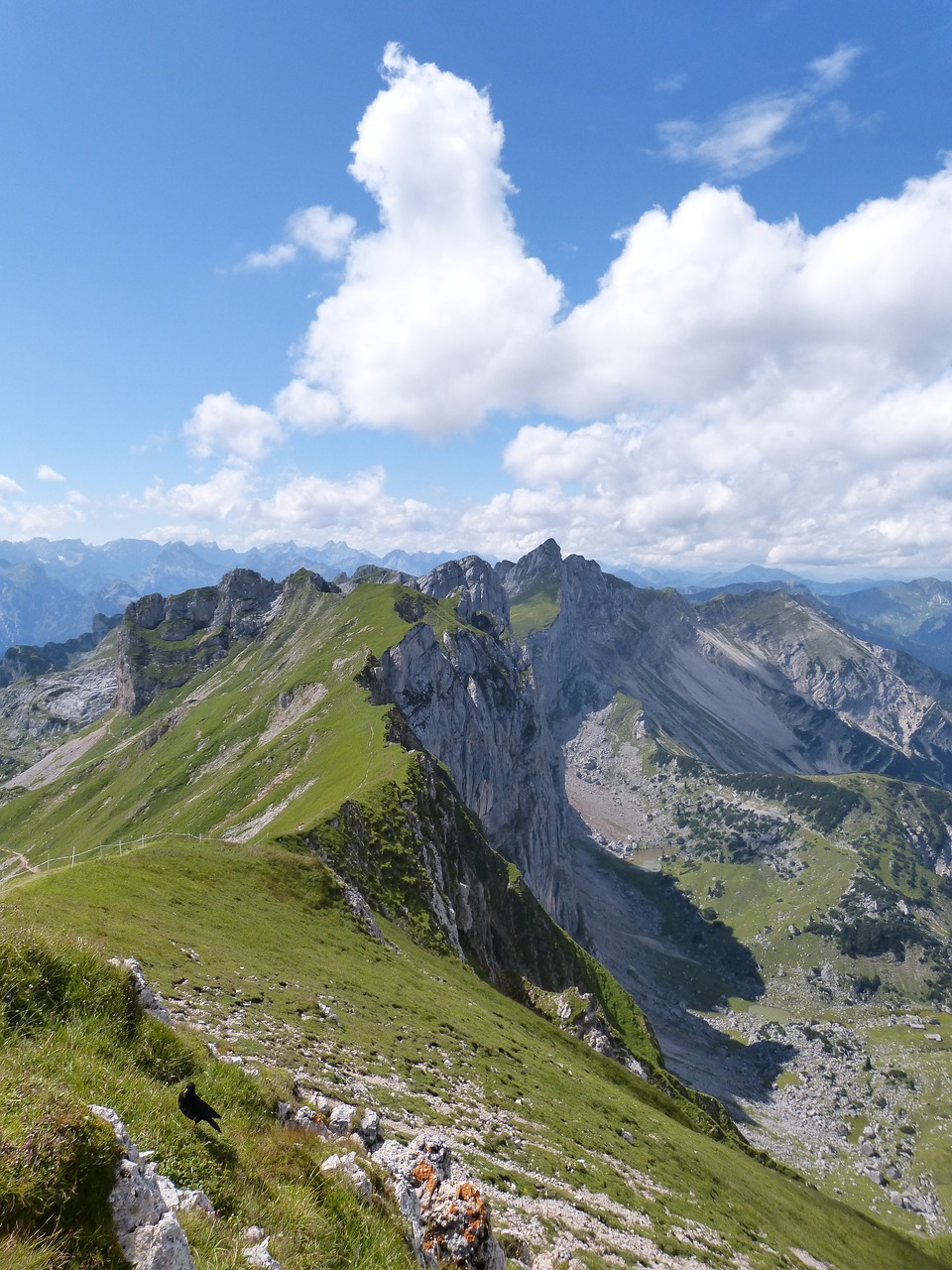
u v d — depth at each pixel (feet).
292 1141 52.95
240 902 215.92
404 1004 196.44
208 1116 44.91
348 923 242.99
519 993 374.02
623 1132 196.34
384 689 629.51
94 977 54.19
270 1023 135.44
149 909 181.47
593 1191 134.51
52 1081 38.91
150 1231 31.65
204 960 158.30
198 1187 39.83
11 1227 28.53
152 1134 41.37
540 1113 166.61
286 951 194.59
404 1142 99.40
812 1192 353.72
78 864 202.49
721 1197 196.44
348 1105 73.87
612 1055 351.46
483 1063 181.98
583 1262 95.04
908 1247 336.90
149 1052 52.85
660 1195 159.84
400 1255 46.57
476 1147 123.24
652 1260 112.16
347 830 322.55
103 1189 31.78
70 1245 29.04
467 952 350.64
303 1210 43.93
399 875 323.78
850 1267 216.74
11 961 49.70
